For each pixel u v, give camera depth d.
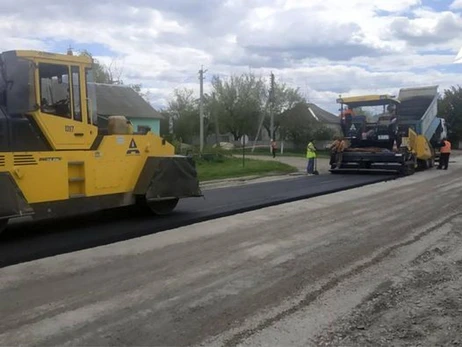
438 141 24.52
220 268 6.03
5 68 7.39
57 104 7.79
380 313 4.59
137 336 4.06
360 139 20.70
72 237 7.55
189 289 5.23
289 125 54.31
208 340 3.99
